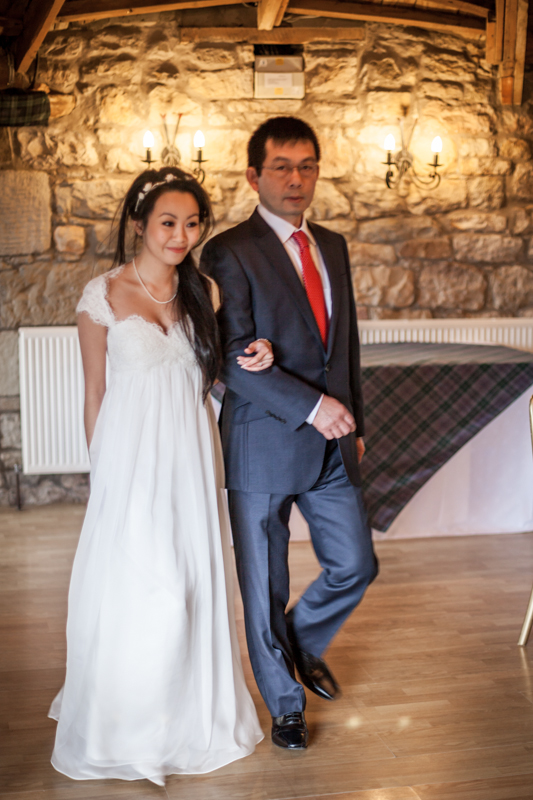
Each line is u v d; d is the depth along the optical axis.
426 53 4.69
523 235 4.91
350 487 2.06
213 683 1.93
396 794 1.82
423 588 3.19
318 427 1.93
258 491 1.97
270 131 1.94
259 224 2.01
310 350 2.00
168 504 1.84
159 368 1.86
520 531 3.91
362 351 4.00
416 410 3.58
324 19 4.58
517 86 4.69
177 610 1.81
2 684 2.36
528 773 1.91
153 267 1.85
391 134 4.68
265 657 2.01
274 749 2.01
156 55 4.47
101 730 1.85
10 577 3.34
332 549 2.08
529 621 2.64
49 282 4.50
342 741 2.05
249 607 2.02
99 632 1.83
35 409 4.40
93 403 1.91
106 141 4.48
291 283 1.97
